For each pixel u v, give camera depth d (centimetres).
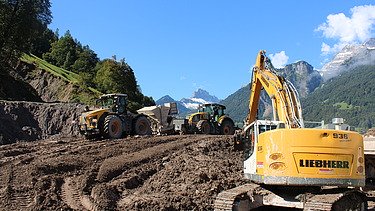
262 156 1162
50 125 3459
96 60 9294
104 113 2664
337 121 1247
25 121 3353
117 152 2100
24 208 1300
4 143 2883
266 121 1256
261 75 1500
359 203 1182
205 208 1363
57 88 6384
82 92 6319
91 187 1520
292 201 1147
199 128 3108
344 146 1123
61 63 8662
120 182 1572
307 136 1115
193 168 1744
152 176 1712
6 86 4900
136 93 7688
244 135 1355
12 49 4909
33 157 1936
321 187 1170
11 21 4831
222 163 1883
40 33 5312
